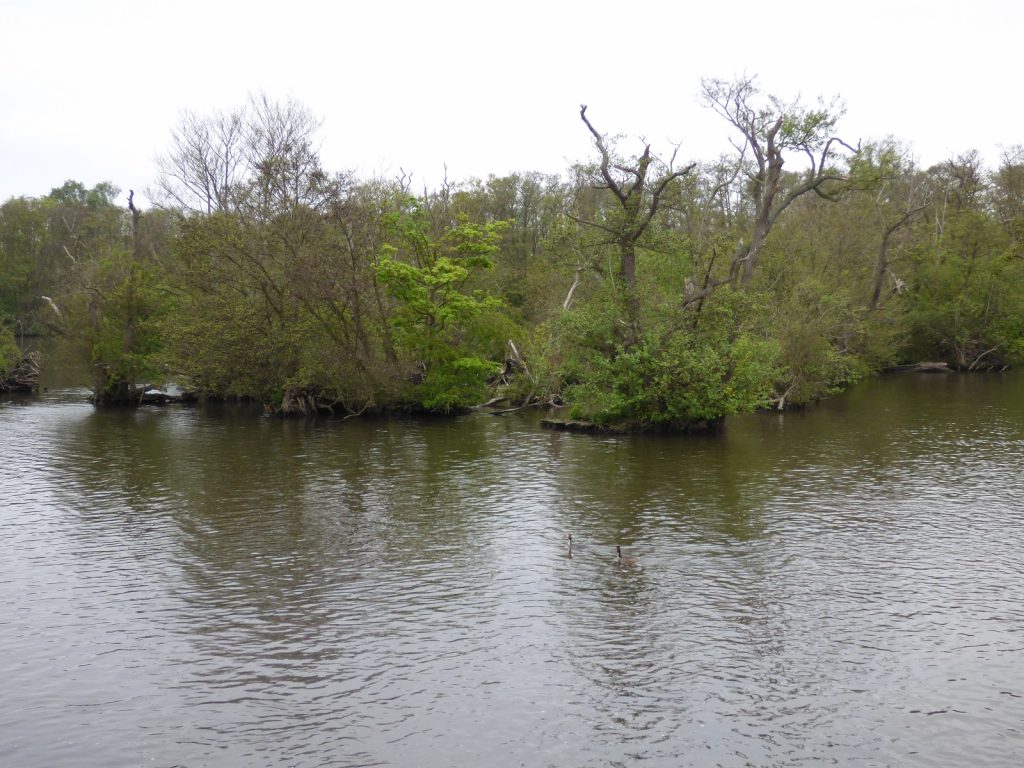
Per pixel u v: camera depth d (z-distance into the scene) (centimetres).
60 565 2239
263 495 3006
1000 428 4453
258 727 1420
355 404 5412
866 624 1809
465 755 1337
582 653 1683
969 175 9575
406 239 5600
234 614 1898
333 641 1752
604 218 4812
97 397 5991
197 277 5497
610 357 4472
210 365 5362
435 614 1891
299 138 6084
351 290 5038
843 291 6425
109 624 1845
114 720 1446
